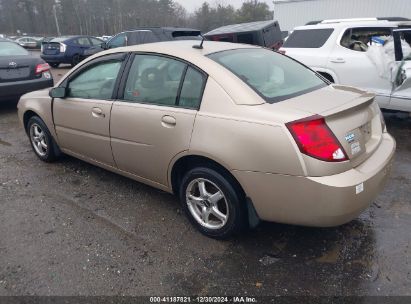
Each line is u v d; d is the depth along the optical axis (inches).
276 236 123.5
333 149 98.0
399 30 222.1
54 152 185.6
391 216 134.5
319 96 116.9
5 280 105.9
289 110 103.2
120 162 146.6
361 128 111.7
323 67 256.7
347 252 114.8
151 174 135.9
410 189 154.9
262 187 104.3
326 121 99.7
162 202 148.0
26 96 191.5
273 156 100.1
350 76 243.9
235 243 120.3
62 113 165.6
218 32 415.5
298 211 102.0
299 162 97.1
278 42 438.3
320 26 268.7
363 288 100.2
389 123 250.2
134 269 109.4
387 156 114.8
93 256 115.3
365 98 116.4
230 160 106.7
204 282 104.0
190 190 124.5
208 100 113.7
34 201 150.3
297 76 134.7
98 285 103.5
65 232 128.3
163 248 118.8
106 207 144.7
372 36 250.7
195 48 130.1
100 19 2640.3
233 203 112.7
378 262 110.0
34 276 107.3
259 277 105.3
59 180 169.6
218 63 119.5
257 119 103.2
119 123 138.3
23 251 118.3
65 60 652.7
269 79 123.1
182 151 118.3
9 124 270.5
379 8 860.6
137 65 137.2
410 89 218.5
